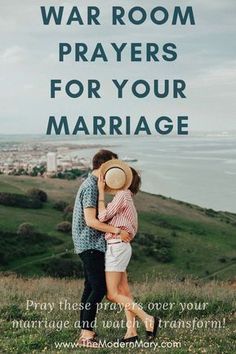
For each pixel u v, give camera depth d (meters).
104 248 7.05
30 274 43.97
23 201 54.22
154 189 66.31
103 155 7.27
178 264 49.75
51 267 43.53
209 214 62.41
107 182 7.07
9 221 52.31
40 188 56.56
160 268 49.09
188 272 49.03
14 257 46.72
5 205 54.84
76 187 54.19
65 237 50.53
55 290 11.72
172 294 9.80
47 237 49.88
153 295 9.72
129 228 6.99
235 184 65.56
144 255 50.56
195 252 52.62
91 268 7.01
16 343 7.42
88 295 7.25
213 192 65.94
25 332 7.98
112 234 7.01
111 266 6.98
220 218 61.75
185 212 61.72
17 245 48.31
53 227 51.31
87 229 7.03
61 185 54.28
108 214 6.99
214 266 50.84
